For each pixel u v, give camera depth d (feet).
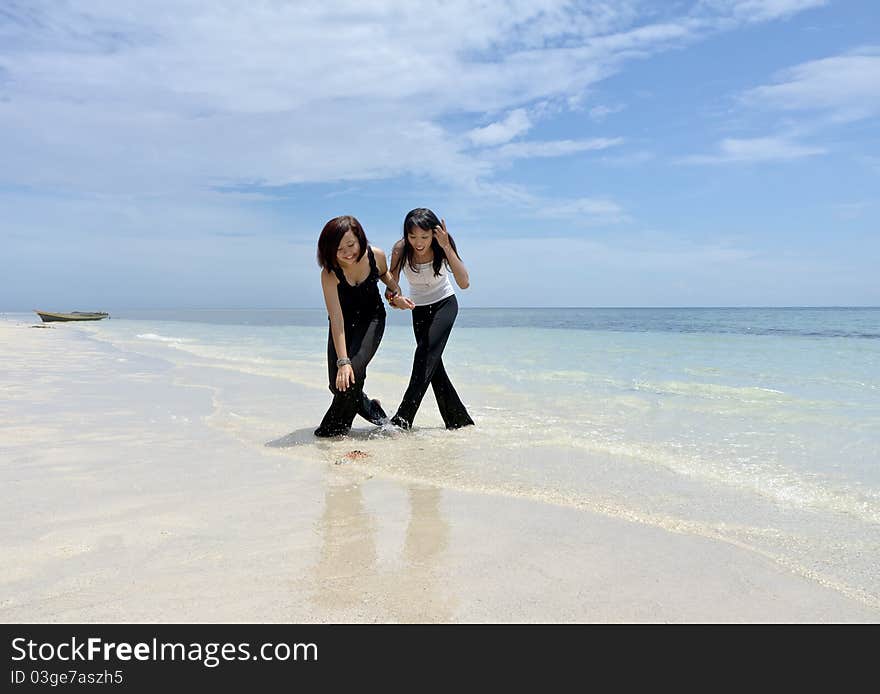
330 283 14.03
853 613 5.78
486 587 6.27
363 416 14.71
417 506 8.79
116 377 24.67
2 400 18.16
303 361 32.94
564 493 9.36
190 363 31.27
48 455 11.62
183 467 10.91
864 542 7.38
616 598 6.06
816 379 22.58
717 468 10.68
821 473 10.30
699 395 19.38
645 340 46.09
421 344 15.08
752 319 108.58
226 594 6.10
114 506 8.68
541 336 53.67
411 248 15.07
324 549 7.20
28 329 72.28
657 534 7.68
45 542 7.34
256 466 11.05
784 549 7.19
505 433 14.11
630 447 12.38
